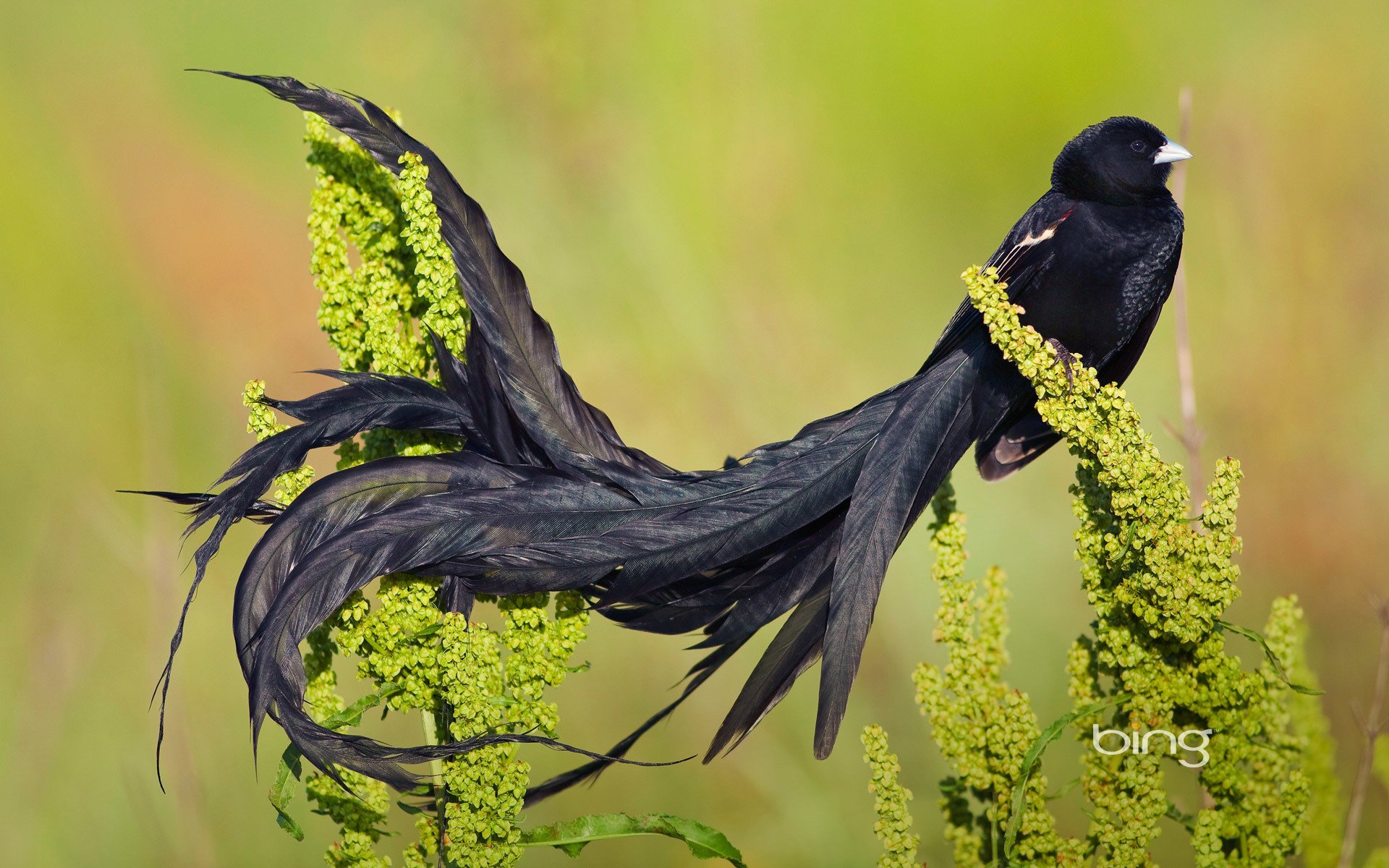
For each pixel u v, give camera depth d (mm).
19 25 15422
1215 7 16047
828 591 5246
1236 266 13453
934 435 5703
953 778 5633
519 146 14234
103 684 10164
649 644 10727
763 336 13062
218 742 9898
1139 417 4969
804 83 15914
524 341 5270
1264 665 5082
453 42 14633
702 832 4977
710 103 14312
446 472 4969
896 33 16047
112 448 12469
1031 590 10969
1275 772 5027
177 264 13914
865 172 15555
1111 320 7180
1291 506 11656
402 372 5531
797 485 5305
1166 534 4867
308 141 5629
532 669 5074
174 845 8570
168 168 14633
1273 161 14086
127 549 10633
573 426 5258
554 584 4887
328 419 5102
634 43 14547
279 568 4762
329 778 4996
